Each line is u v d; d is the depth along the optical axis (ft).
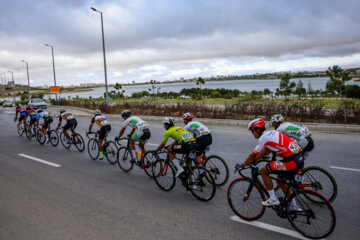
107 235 11.25
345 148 23.80
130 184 17.75
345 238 10.32
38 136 33.60
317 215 10.70
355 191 14.56
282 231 11.10
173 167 16.30
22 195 16.28
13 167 22.84
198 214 12.98
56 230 11.84
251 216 12.30
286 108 43.01
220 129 37.65
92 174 20.20
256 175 12.05
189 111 52.90
